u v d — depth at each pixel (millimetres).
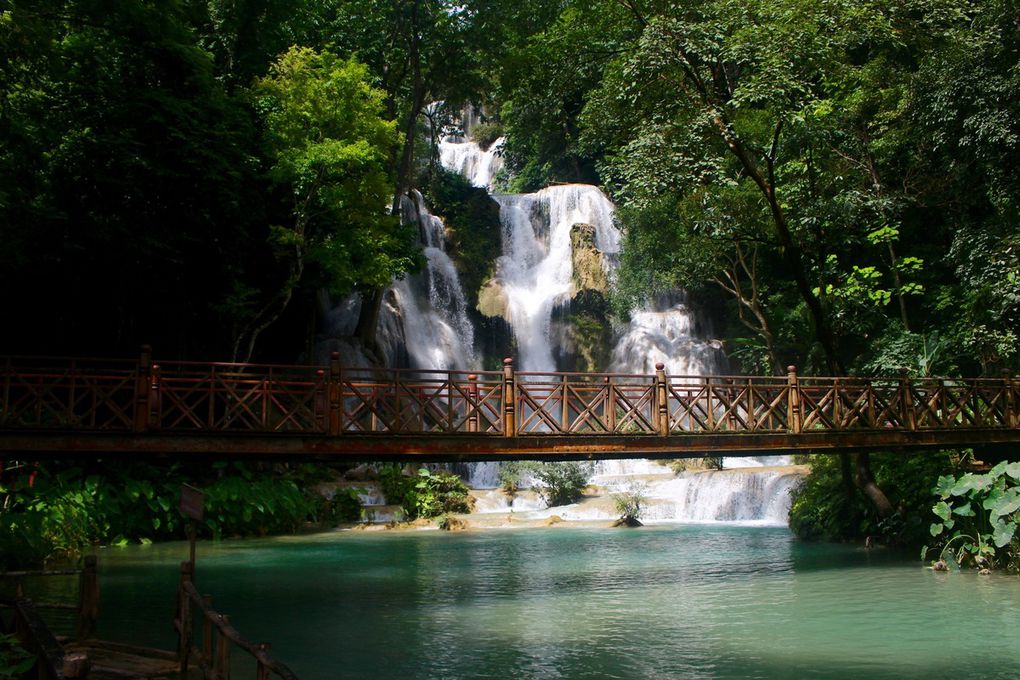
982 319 18969
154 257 18672
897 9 16000
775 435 13695
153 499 17734
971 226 19484
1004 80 17438
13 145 14219
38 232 17141
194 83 18719
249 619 9984
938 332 21438
